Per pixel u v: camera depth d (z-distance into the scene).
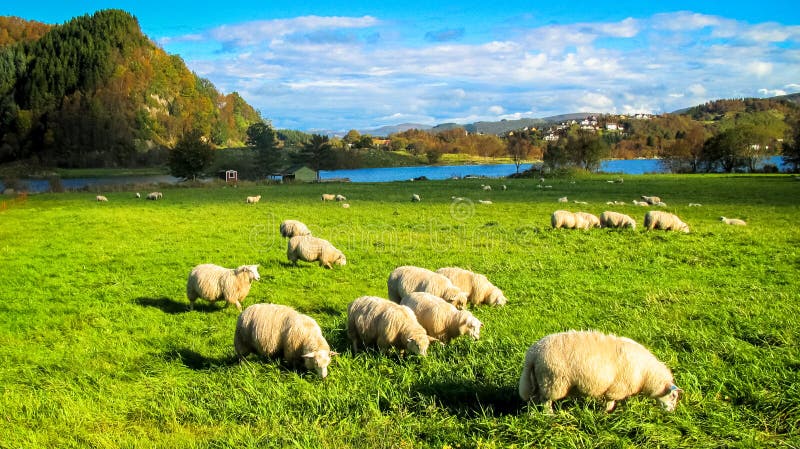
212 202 38.91
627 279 14.33
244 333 8.34
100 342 9.77
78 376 8.05
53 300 12.79
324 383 7.31
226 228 25.02
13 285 14.19
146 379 7.88
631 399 6.09
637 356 6.02
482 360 7.67
